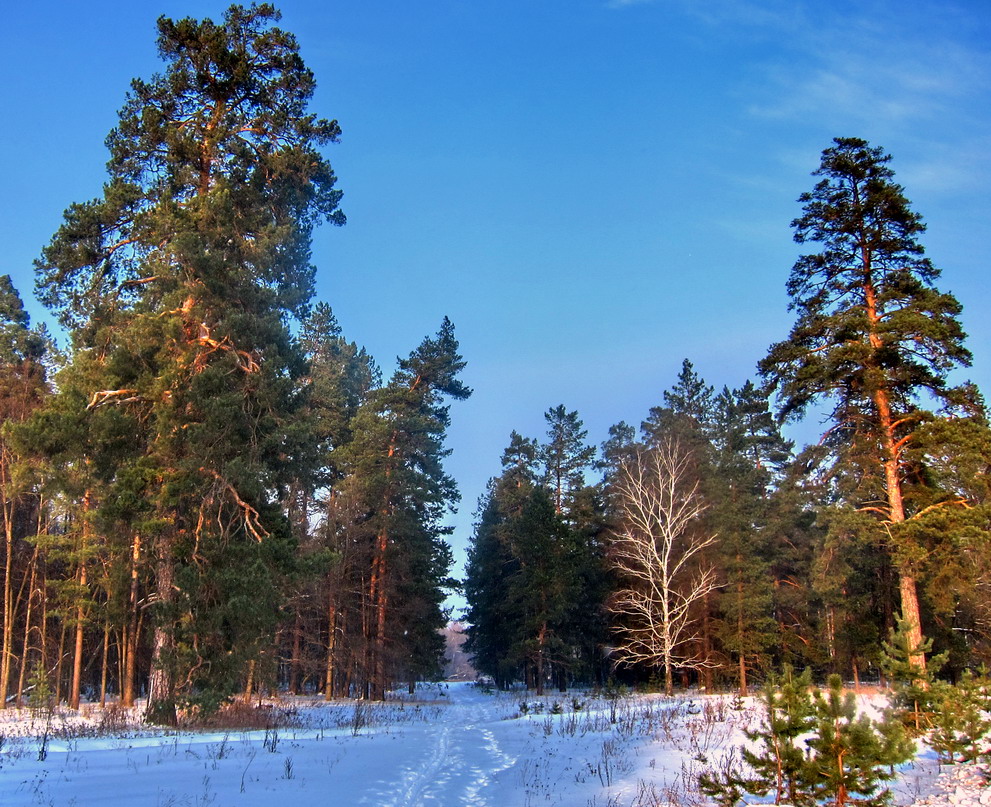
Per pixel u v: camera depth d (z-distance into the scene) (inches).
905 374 961.5
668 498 1542.8
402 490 1621.6
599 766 561.6
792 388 1024.9
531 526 1791.3
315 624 1707.7
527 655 1785.2
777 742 344.2
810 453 1052.5
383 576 1628.9
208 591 821.2
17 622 1646.2
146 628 1494.8
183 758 564.1
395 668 1676.9
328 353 1923.0
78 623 1256.8
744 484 1563.7
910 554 887.1
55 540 1224.8
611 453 2087.8
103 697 1349.7
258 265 919.7
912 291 985.5
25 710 1253.1
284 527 920.3
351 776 522.9
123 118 930.1
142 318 841.5
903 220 1013.8
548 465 2204.7
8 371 1439.5
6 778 444.8
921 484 979.3
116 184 910.4
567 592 1721.2
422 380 1788.9
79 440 832.3
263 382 872.3
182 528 850.8
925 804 350.0
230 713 923.4
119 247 924.6
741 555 1429.6
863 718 327.6
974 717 445.7
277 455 917.8
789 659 1424.7
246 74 948.0
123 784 438.9
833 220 1042.1
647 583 1577.3
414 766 601.3
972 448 880.3
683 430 1733.5
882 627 1353.3
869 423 1003.9
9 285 1539.1
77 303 900.6
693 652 1578.5
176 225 852.6
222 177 916.6
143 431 872.9
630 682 1985.7
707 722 728.3
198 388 820.0
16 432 815.1
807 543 1574.8
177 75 928.9
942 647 1274.6
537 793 479.5
